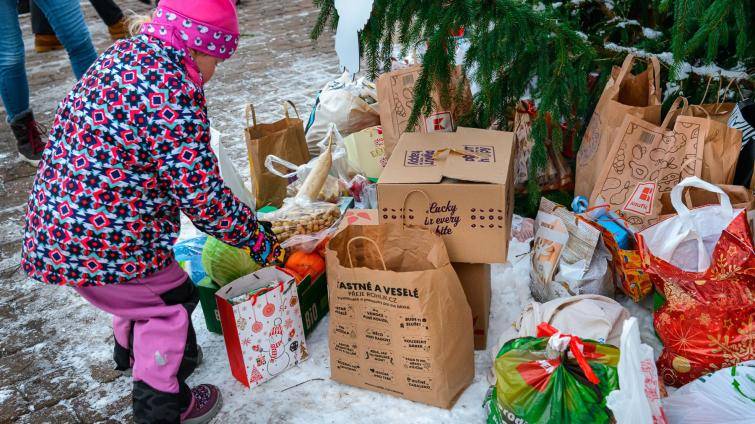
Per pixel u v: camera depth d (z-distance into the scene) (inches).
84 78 72.2
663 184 104.8
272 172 131.3
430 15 101.9
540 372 74.7
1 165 185.6
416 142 101.7
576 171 124.6
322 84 227.1
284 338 96.1
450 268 85.2
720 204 89.4
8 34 168.2
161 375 80.8
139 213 73.4
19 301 125.2
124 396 98.5
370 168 140.4
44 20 294.5
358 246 95.3
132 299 78.9
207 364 101.7
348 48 93.5
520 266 117.6
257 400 93.3
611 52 126.7
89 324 117.0
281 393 94.2
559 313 91.0
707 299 83.6
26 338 114.2
